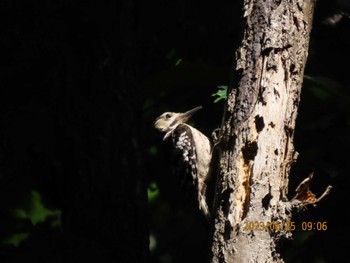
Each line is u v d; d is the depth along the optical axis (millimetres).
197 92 12719
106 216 11289
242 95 8383
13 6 11680
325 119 11398
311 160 11438
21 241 11750
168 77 12195
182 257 14289
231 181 8250
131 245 11305
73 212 11312
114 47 11711
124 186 11414
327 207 11125
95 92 11500
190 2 13125
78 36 11680
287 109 8297
